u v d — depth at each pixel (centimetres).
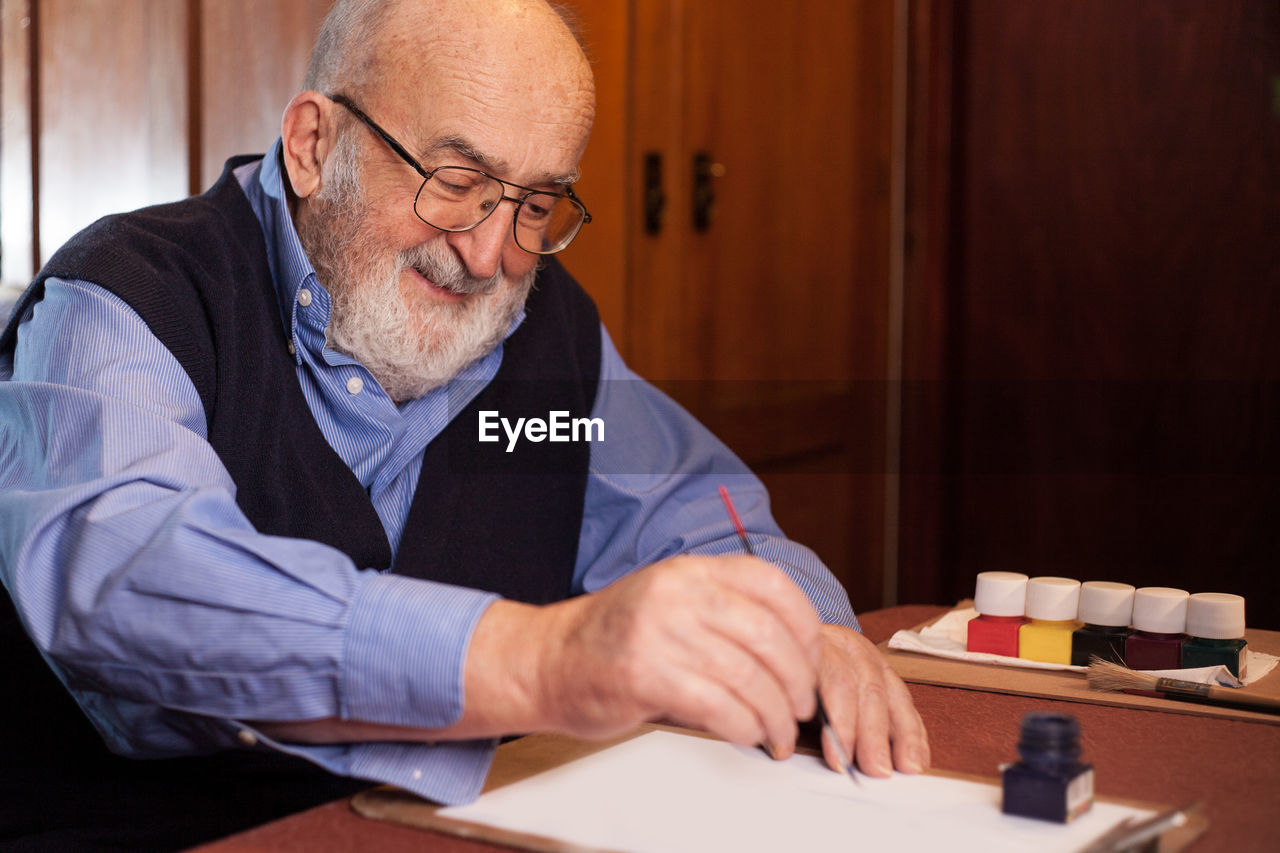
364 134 114
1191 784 71
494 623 71
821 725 80
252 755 101
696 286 256
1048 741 66
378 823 67
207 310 108
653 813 67
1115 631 100
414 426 125
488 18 111
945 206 312
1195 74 283
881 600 329
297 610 71
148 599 72
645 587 68
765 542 120
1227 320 284
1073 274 299
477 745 71
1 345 107
